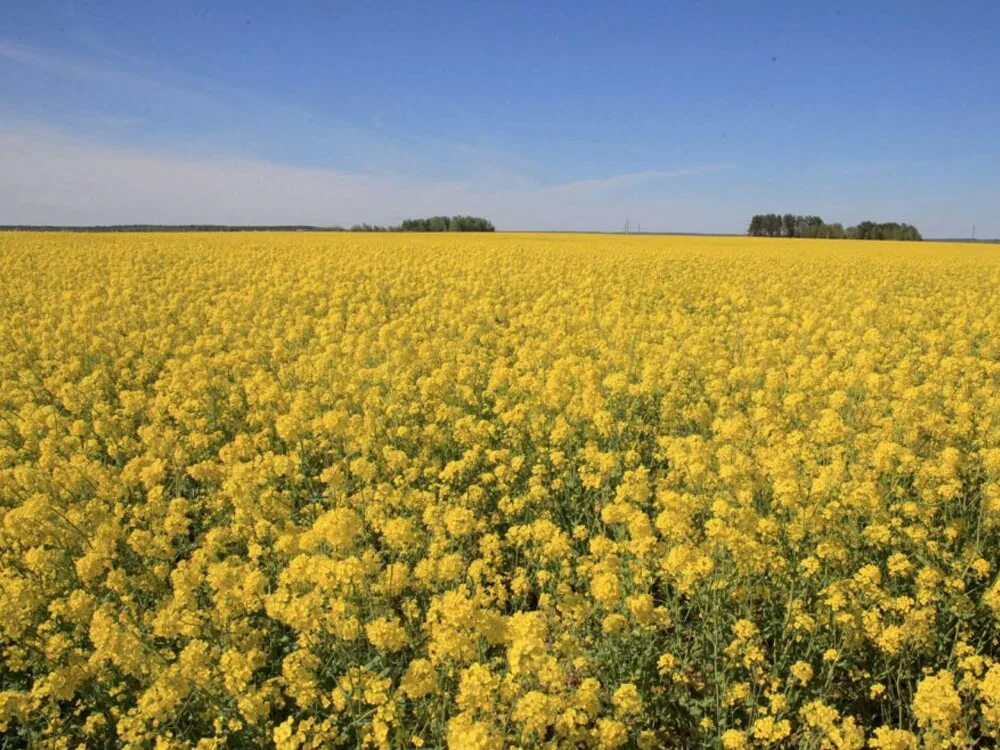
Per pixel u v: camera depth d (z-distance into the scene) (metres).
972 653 4.44
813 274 24.44
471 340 13.45
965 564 5.37
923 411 7.83
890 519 5.85
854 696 4.56
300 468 7.57
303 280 20.56
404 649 4.92
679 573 4.91
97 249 29.86
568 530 6.55
